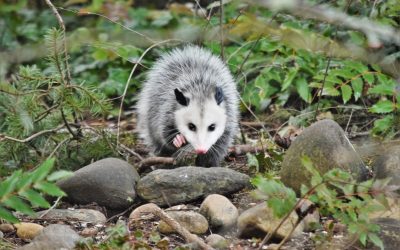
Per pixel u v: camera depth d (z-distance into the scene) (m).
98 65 12.23
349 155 6.86
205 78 9.02
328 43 6.83
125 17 11.83
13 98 8.21
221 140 8.82
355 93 8.89
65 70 8.46
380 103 8.23
